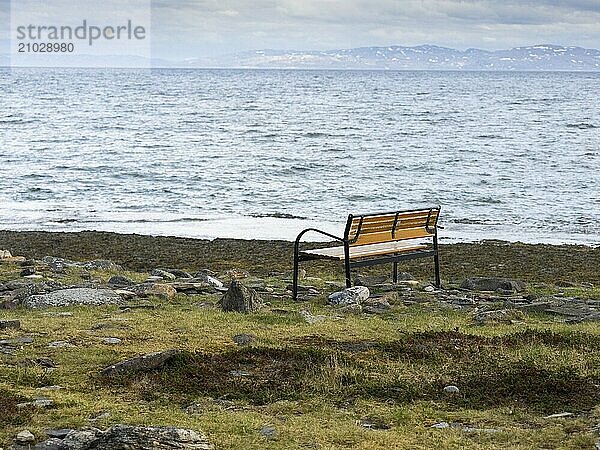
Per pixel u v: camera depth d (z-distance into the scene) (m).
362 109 135.62
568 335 11.55
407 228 16.56
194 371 9.44
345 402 8.60
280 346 10.97
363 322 12.87
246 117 113.94
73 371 9.67
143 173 52.94
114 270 19.62
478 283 17.39
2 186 46.38
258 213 38.56
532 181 50.00
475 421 7.98
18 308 13.68
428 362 10.03
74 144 73.31
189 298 15.02
